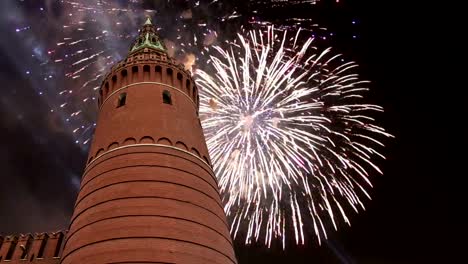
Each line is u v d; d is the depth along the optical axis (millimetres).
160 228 19250
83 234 19844
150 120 25000
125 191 20797
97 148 24766
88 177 23312
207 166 25062
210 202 22719
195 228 20375
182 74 29844
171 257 18375
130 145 23359
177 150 23734
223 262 20484
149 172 21750
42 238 29438
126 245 18391
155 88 27688
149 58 29656
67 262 19562
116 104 27219
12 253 28891
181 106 27484
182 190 21641
